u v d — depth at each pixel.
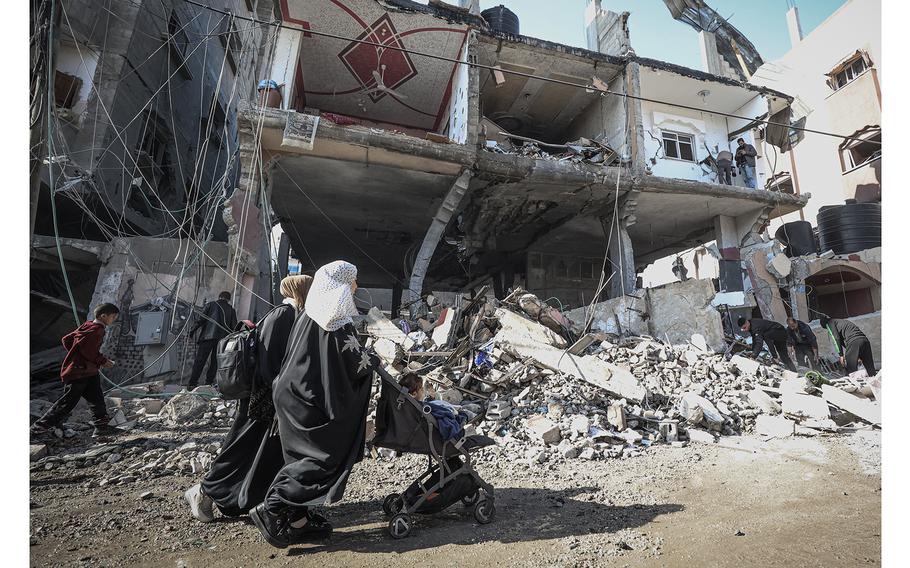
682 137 14.21
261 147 9.64
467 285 18.95
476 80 11.03
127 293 8.18
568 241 16.31
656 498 3.24
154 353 7.92
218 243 8.75
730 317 12.88
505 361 6.90
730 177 13.77
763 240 14.02
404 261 16.92
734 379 7.10
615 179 12.00
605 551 2.25
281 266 15.08
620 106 13.10
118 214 10.82
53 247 8.58
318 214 14.03
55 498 3.23
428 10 10.78
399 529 2.48
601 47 15.04
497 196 12.52
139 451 4.43
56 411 4.57
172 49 12.93
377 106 12.84
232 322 7.18
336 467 2.32
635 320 9.63
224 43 16.56
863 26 20.23
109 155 10.44
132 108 11.37
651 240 16.75
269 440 2.59
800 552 2.18
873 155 19.53
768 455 4.57
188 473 3.93
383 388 2.76
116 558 2.19
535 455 4.47
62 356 7.39
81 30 10.30
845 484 3.49
